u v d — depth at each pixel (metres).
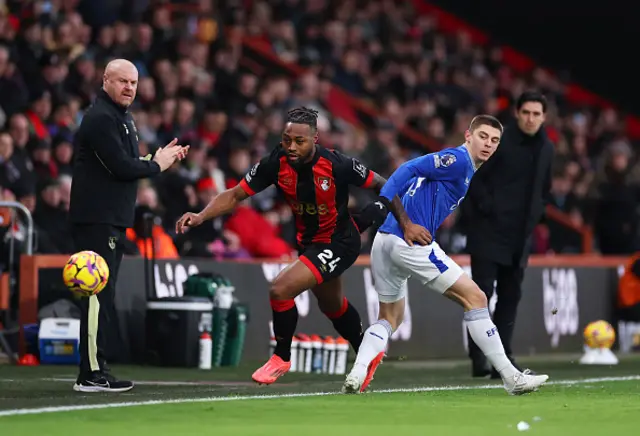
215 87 64.50
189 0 73.75
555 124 86.00
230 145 58.75
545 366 44.62
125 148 29.94
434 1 100.00
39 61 54.81
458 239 61.16
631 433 20.70
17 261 43.19
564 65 101.62
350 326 30.94
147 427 21.30
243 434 20.34
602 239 66.19
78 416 23.05
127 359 42.19
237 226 52.66
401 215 27.72
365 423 22.09
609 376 38.00
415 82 82.81
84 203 29.83
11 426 21.33
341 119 74.81
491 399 27.17
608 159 69.12
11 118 47.12
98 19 63.78
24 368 38.78
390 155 66.38
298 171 27.89
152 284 41.75
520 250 35.91
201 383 33.97
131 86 29.88
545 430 21.11
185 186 50.19
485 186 35.81
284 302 28.61
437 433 20.61
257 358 45.69
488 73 92.50
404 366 44.31
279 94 66.69
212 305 41.84
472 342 37.03
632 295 57.28
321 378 37.09
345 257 28.59
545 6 101.31
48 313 41.56
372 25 86.31
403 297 29.34
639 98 100.69
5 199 45.09
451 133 76.69
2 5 59.94
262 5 79.62
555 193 73.69
